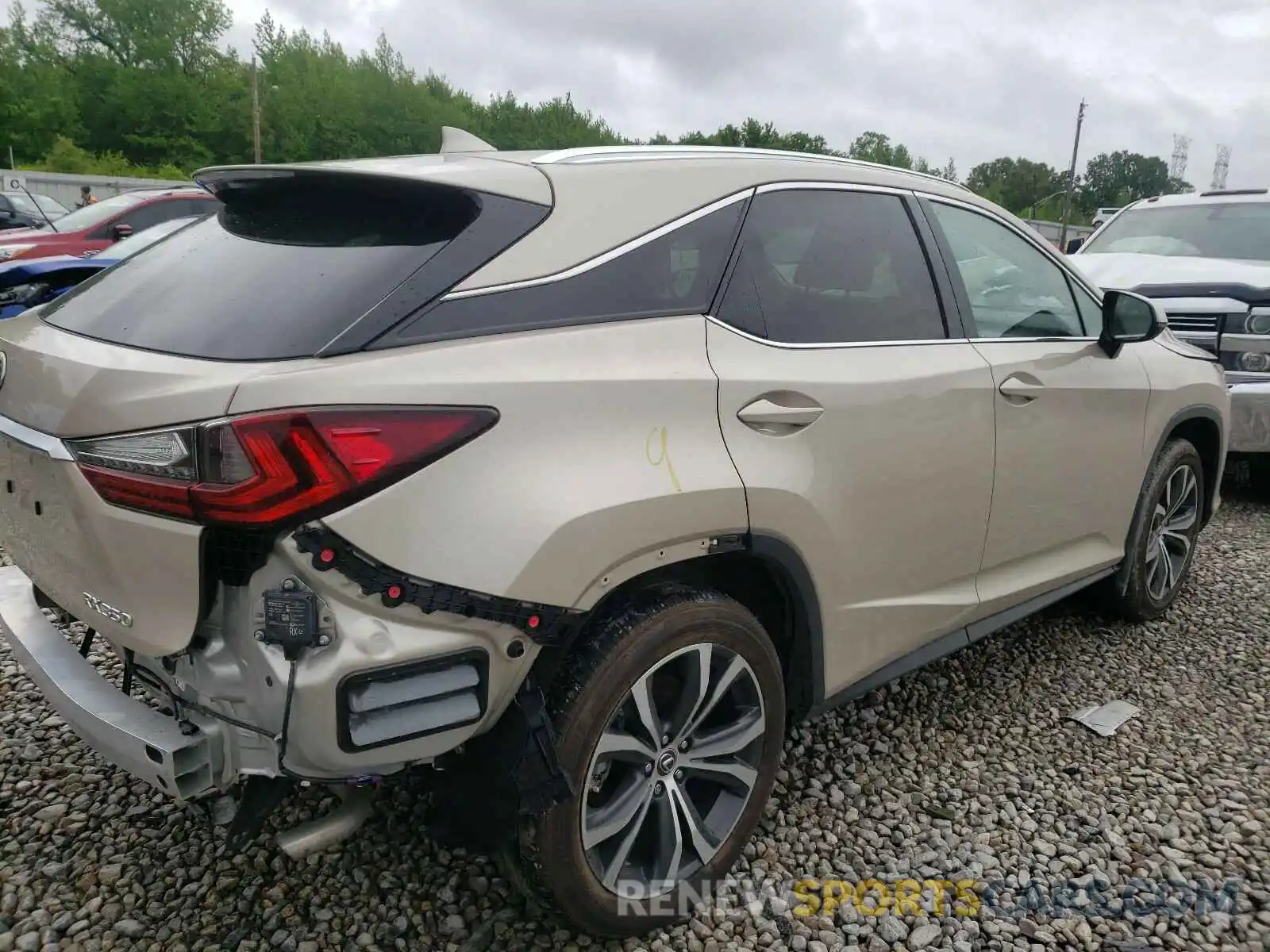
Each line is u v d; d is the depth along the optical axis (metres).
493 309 1.90
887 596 2.69
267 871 2.43
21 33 64.06
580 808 2.00
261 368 1.69
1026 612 3.36
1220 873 2.56
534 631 1.86
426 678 1.76
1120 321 3.43
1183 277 6.32
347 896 2.35
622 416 2.00
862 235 2.70
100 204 10.48
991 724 3.31
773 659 2.35
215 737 1.80
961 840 2.68
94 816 2.61
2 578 2.46
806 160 2.66
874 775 2.99
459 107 77.94
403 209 2.03
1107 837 2.70
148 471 1.69
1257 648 3.98
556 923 2.19
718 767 2.31
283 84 68.75
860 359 2.53
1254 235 6.89
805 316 2.47
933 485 2.72
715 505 2.11
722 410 2.18
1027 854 2.63
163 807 2.66
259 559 1.66
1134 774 3.02
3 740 2.95
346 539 1.65
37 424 1.91
